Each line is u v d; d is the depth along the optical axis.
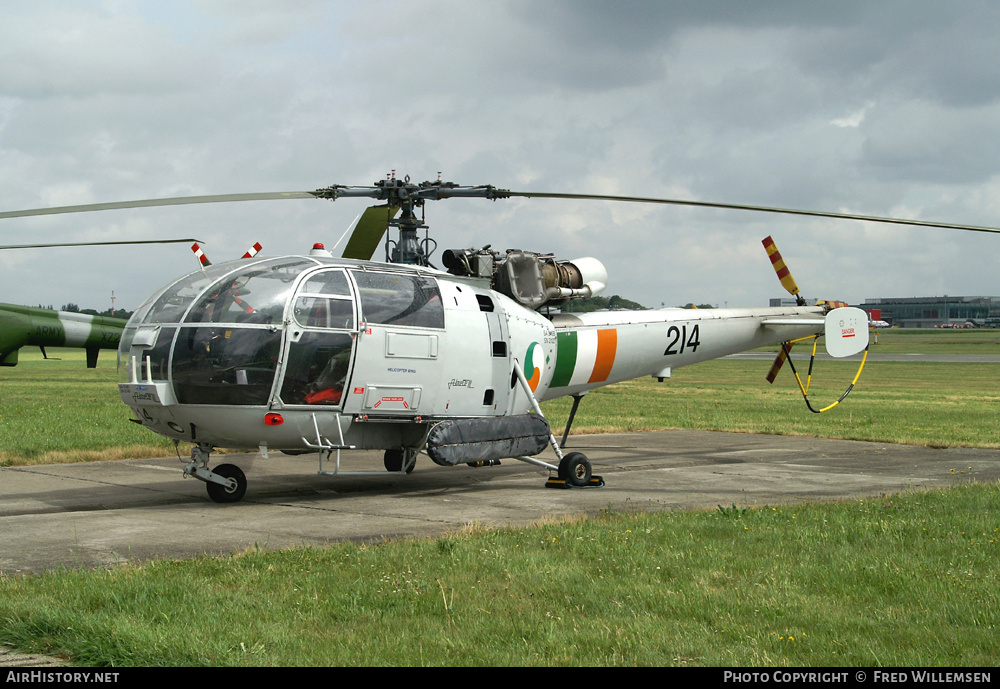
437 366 10.55
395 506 9.85
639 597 5.69
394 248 11.62
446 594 5.70
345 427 10.05
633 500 10.41
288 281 9.62
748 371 63.72
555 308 13.20
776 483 12.05
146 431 17.91
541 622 5.16
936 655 4.72
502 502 10.20
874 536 7.62
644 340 13.84
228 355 9.21
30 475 12.42
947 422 23.33
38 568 6.60
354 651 4.68
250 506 9.83
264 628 4.97
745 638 4.95
